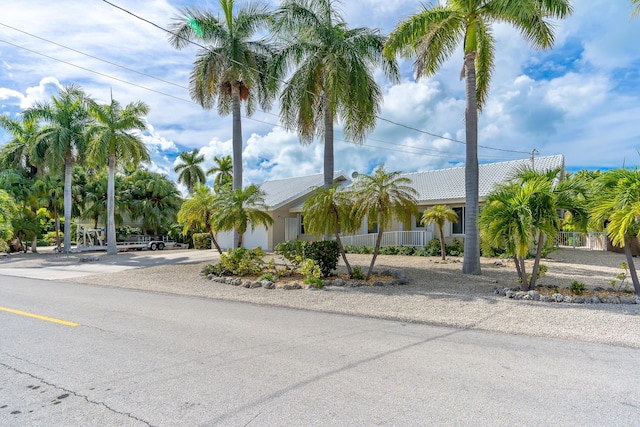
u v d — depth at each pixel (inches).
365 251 805.9
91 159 949.2
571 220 354.6
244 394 145.9
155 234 1485.0
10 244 1175.0
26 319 277.0
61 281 516.7
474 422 124.0
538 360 185.2
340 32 573.6
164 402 139.6
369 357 189.5
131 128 984.3
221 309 313.4
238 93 658.2
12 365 179.5
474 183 487.5
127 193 1412.4
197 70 657.0
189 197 757.9
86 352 198.4
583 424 123.0
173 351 199.3
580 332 232.5
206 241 1232.8
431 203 787.4
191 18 614.9
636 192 301.3
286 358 187.9
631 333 229.1
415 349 202.8
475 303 317.4
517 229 326.3
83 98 954.1
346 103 542.0
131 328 249.0
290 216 998.4
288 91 581.0
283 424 123.0
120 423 124.6
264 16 636.1
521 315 275.4
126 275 561.0
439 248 740.0
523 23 447.5
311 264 428.8
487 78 553.3
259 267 508.1
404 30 467.5
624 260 629.6
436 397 142.8
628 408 134.3
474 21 476.7
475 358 188.1
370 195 410.9
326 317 282.5
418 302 326.0
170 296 384.2
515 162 876.0
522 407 134.7
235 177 658.2
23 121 1041.5
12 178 1114.7
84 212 1349.7
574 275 464.1
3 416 130.0
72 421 126.3
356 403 137.8
